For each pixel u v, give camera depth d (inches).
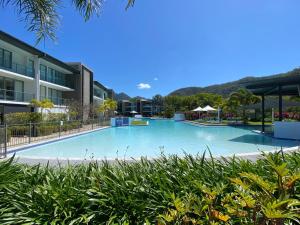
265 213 63.3
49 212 104.2
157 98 3767.2
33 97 1007.6
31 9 174.9
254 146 575.5
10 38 820.6
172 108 2775.6
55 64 1160.2
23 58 1011.9
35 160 337.7
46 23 179.2
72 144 660.1
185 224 82.3
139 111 3804.1
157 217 94.1
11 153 472.7
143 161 171.3
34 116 762.2
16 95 949.2
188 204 83.7
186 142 685.9
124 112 3799.2
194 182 97.6
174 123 1672.0
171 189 110.9
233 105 1473.9
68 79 1422.2
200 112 1955.0
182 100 3038.9
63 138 721.0
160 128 1215.6
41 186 118.3
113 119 1311.5
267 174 111.7
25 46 908.0
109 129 1162.6
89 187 117.3
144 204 103.6
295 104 1138.0
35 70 1016.2
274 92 835.4
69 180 127.0
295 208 77.1
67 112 1082.7
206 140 714.8
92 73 1656.0
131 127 1298.0
